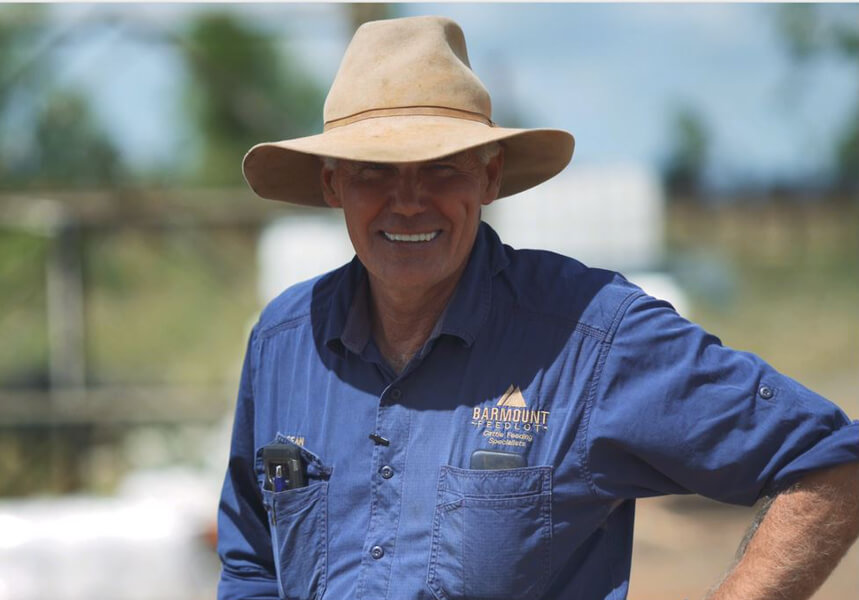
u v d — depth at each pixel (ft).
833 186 113.60
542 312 12.10
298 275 60.39
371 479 12.17
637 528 51.16
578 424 11.62
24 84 89.20
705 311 104.88
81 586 35.60
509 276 12.52
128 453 68.85
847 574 40.40
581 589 11.82
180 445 68.23
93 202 63.67
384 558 11.87
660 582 42.22
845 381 87.71
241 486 14.10
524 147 13.43
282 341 13.56
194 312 103.24
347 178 12.44
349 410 12.57
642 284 62.85
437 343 12.24
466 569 11.46
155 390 70.64
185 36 88.79
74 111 93.66
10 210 64.03
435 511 11.72
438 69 12.44
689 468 11.38
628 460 11.63
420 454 11.99
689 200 117.39
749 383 11.38
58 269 65.41
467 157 12.32
